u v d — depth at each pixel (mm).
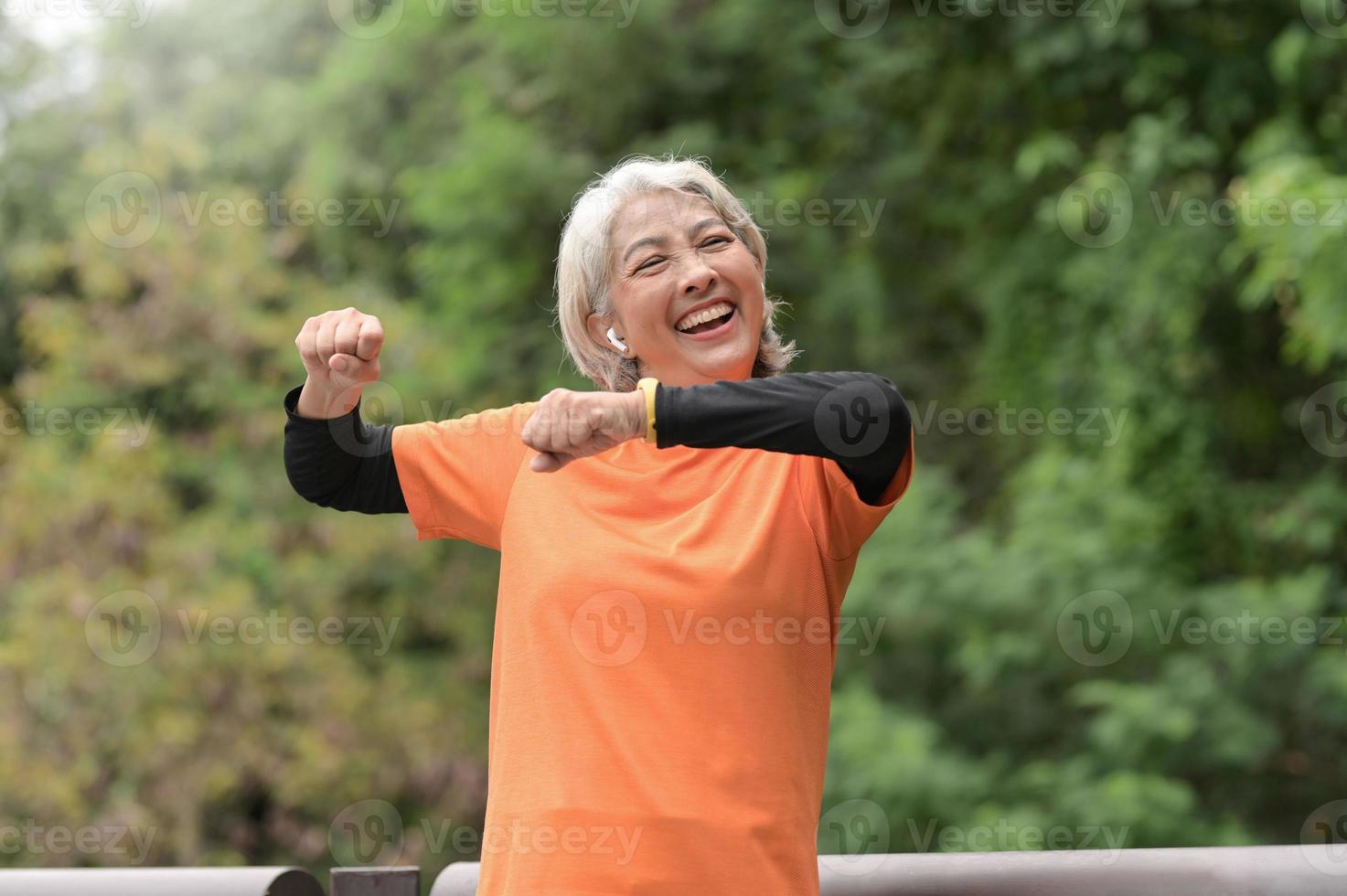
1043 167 7754
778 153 8211
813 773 1666
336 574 7898
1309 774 6684
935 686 7211
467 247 8227
